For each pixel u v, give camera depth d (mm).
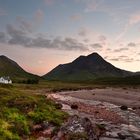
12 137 21422
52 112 37938
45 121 30219
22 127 25000
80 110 57594
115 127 37938
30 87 172125
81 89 188625
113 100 94125
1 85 80688
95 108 64812
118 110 62219
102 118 47094
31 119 30359
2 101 36281
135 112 58688
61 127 26641
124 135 32625
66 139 23672
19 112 31438
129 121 45062
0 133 21203
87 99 98062
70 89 179375
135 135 33094
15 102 36906
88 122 29000
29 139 22891
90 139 25734
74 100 90938
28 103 37781
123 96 115375
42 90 152625
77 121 27594
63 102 79250
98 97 108438
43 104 42812
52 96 106125
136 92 147875
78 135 24250
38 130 26906
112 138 30453
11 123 24875
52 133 25953
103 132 32969
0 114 26781
